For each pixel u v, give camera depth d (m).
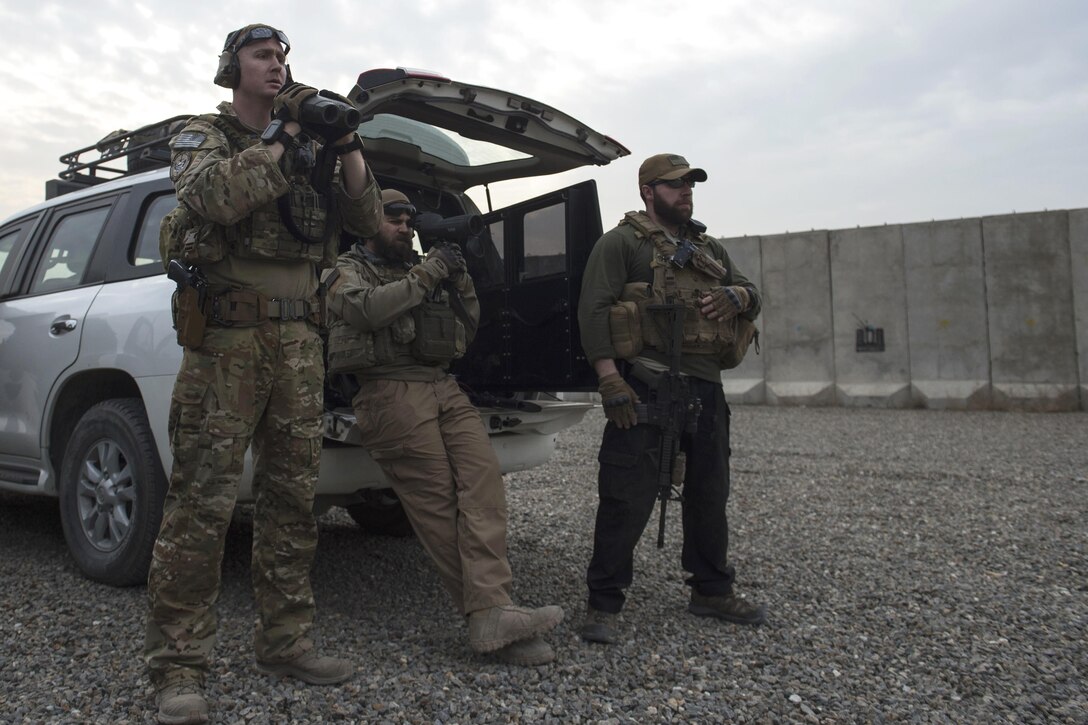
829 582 3.34
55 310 3.56
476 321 2.79
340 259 2.64
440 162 3.59
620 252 2.72
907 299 11.94
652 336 2.70
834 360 12.41
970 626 2.81
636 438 2.66
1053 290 11.17
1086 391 10.90
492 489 2.50
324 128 1.98
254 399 2.11
